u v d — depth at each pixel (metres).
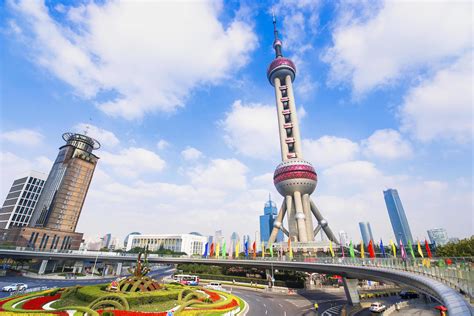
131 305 30.47
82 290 34.94
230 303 39.81
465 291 20.06
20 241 119.94
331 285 76.94
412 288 31.98
